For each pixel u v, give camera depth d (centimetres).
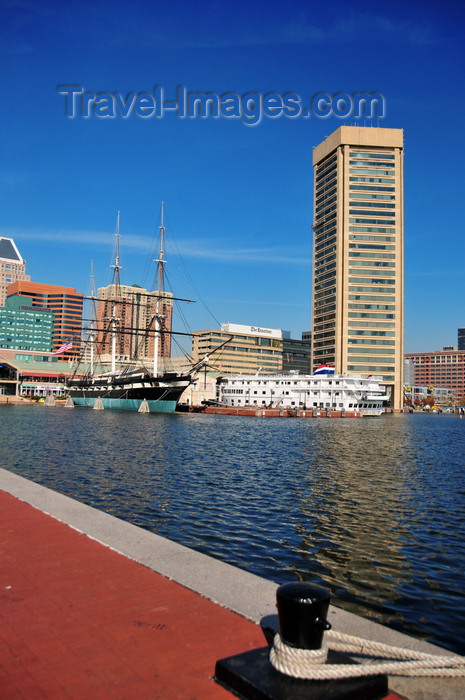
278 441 6284
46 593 792
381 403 15875
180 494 2673
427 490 3050
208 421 10569
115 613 725
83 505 1370
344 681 559
